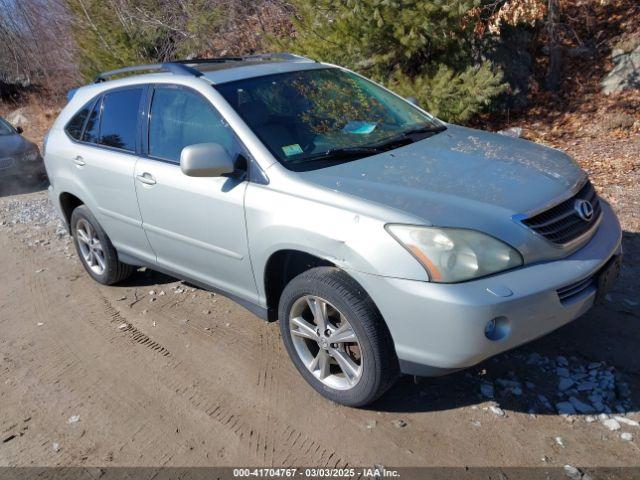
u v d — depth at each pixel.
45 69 19.30
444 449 3.18
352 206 3.29
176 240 4.41
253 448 3.34
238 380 3.96
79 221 5.55
